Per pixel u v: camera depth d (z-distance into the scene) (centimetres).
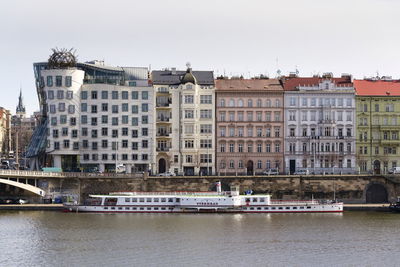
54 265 10188
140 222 14200
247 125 19888
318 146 19900
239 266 10150
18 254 10938
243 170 19838
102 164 19475
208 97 19900
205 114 19875
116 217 15050
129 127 19550
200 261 10438
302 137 19925
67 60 19525
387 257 10806
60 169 18475
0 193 17325
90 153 19462
